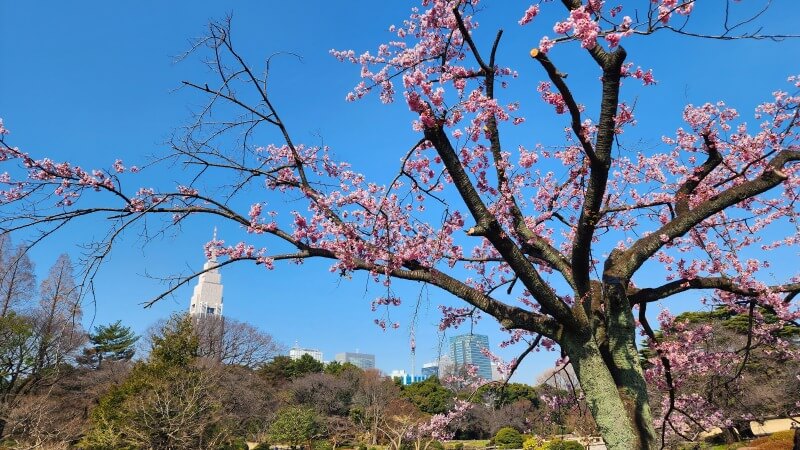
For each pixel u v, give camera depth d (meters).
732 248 6.92
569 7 4.55
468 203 4.65
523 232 5.61
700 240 7.03
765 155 5.50
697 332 6.84
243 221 5.73
